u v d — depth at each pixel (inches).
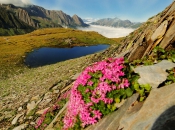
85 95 358.9
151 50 455.8
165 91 275.0
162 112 235.8
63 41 7623.0
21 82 1752.0
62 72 1523.1
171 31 430.9
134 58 504.1
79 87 372.2
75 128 365.4
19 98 1136.2
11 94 1349.7
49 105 753.6
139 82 327.3
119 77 340.8
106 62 374.0
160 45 446.3
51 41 7460.6
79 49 6038.4
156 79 316.8
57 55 4662.9
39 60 3934.5
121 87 330.3
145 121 244.1
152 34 488.7
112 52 1174.3
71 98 385.4
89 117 338.3
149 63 377.1
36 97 943.0
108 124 308.0
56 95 821.2
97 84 352.8
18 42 6924.2
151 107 261.1
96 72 366.6
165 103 248.2
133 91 330.3
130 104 308.5
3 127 751.7
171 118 216.4
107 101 333.1
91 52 5290.4
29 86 1446.9
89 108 346.3
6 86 1720.0
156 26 510.3
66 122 390.6
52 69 1963.6
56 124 504.4
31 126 648.4
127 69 351.6
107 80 340.8
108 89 331.3
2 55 4355.3
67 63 2068.2
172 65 340.2
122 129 266.1
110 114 328.2
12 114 852.6
